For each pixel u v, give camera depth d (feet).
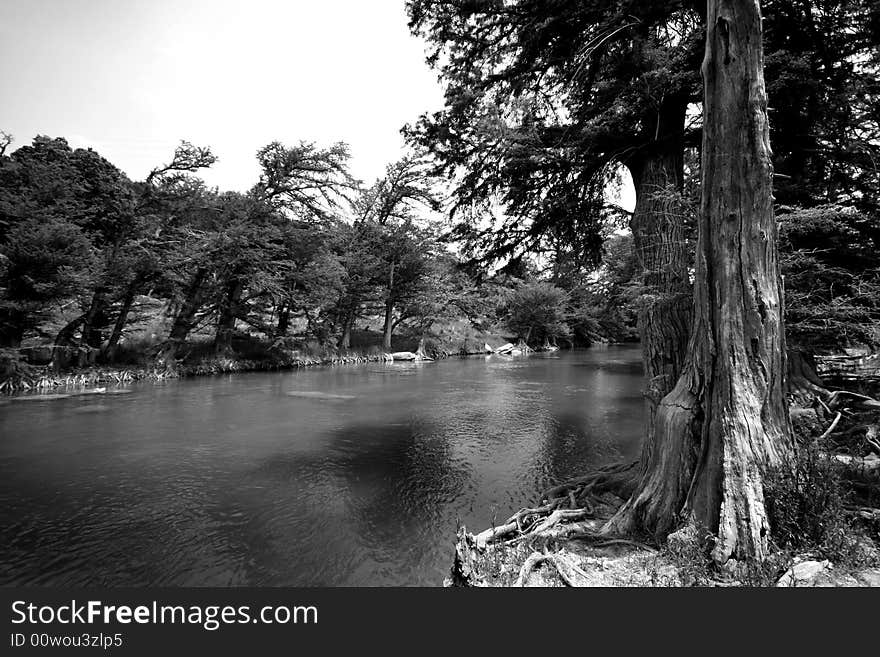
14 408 52.31
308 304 107.04
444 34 28.32
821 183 26.89
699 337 17.42
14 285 60.34
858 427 23.62
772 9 21.62
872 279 24.35
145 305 86.69
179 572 18.43
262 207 90.17
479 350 162.71
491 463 32.94
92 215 73.82
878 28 22.74
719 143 16.12
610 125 20.80
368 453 35.53
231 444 38.01
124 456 34.45
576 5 22.97
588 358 136.98
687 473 17.11
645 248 22.48
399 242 130.00
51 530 22.26
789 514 13.69
